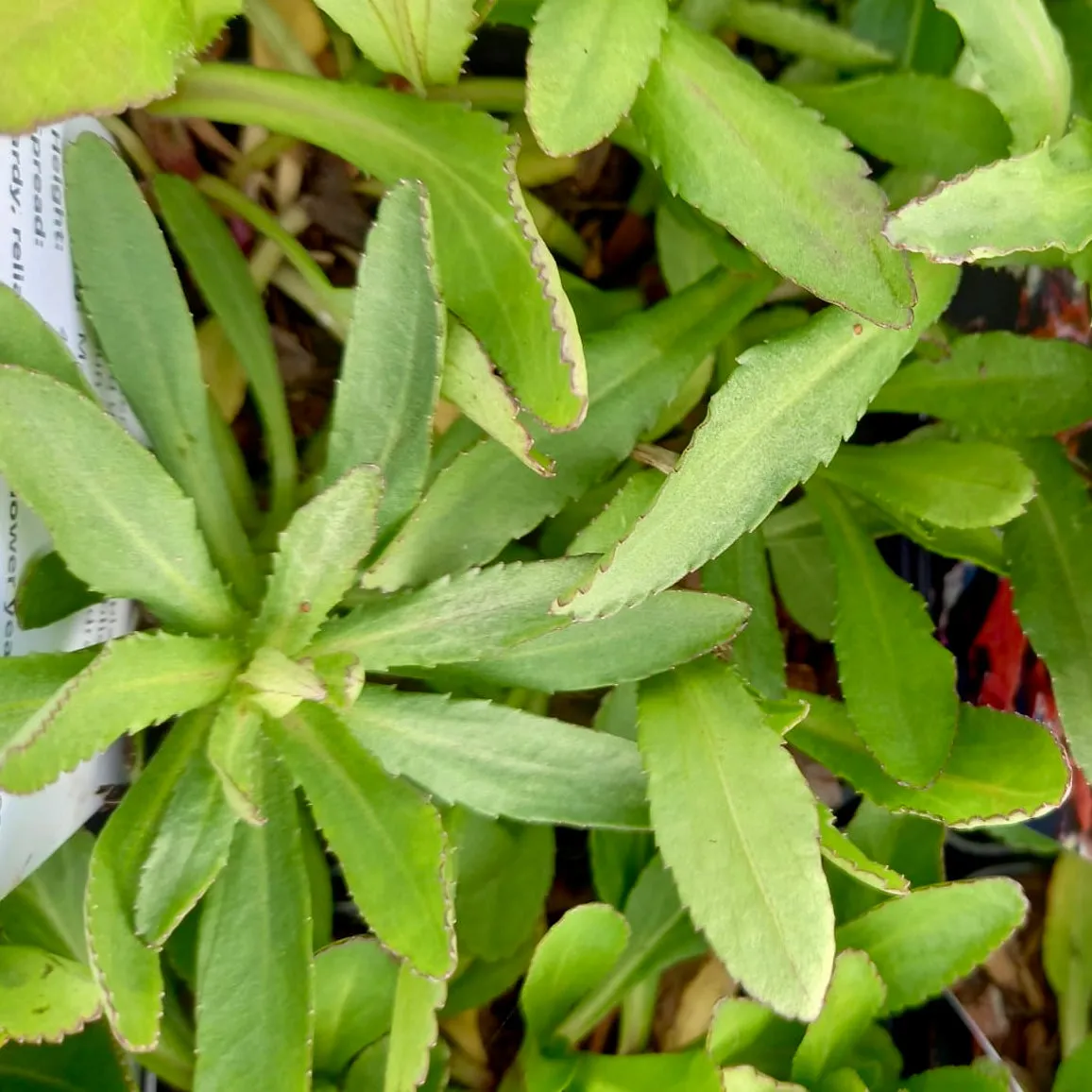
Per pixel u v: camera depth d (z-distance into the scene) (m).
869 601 0.35
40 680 0.29
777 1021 0.35
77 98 0.27
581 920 0.33
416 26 0.30
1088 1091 0.38
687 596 0.31
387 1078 0.30
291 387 0.37
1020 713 0.36
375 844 0.30
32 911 0.33
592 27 0.29
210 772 0.30
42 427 0.27
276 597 0.30
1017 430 0.35
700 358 0.33
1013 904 0.35
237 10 0.30
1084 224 0.30
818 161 0.30
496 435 0.29
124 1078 0.33
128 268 0.30
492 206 0.29
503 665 0.32
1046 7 0.35
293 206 0.36
